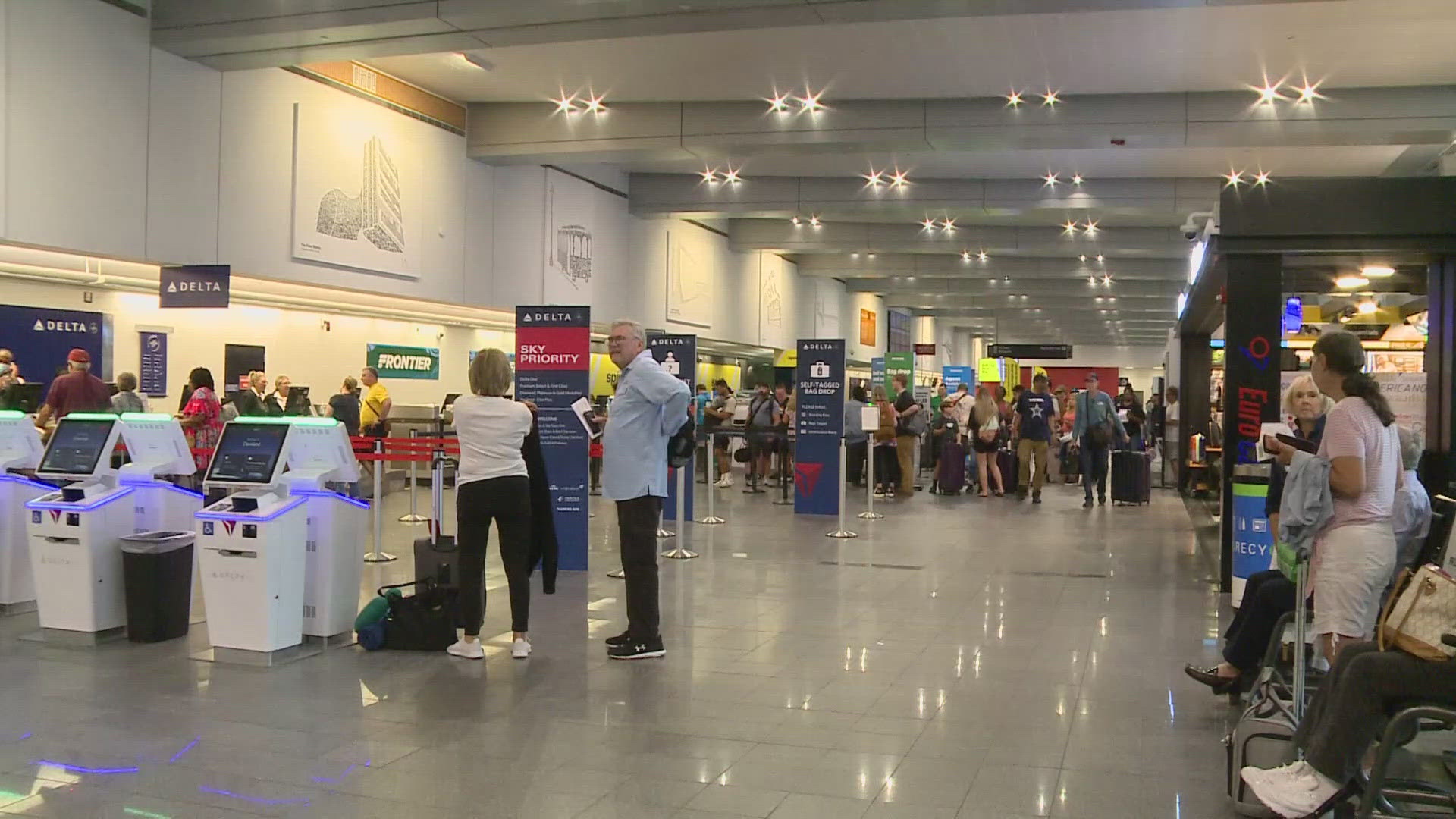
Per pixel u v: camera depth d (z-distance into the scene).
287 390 15.05
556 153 15.33
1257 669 5.24
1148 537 11.83
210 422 10.34
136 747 4.39
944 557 10.15
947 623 7.09
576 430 8.99
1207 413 17.27
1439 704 3.30
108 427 6.40
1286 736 3.73
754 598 7.95
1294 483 3.99
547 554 6.46
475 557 5.93
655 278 21.44
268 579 5.70
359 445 9.45
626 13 9.75
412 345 18.20
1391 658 3.35
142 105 10.96
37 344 12.38
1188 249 22.97
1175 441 19.16
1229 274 8.06
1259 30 10.68
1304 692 4.36
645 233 21.00
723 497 16.22
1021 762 4.32
